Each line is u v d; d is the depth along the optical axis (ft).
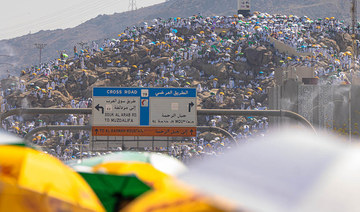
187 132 326.65
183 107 326.85
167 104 326.85
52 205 8.14
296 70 427.33
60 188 8.54
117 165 11.34
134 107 326.03
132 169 11.02
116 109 325.42
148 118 326.65
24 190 7.84
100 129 323.37
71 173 9.40
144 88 326.03
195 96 327.26
